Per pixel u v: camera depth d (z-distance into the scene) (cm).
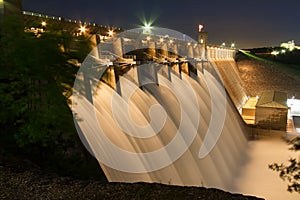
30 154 1588
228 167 3550
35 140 1438
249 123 5812
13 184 1138
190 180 2702
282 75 10469
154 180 2255
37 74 1429
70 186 1148
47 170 1430
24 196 1063
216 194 1118
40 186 1136
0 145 1545
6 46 1441
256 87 9938
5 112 1459
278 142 4588
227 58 10631
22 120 1457
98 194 1098
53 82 1480
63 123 1526
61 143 1677
